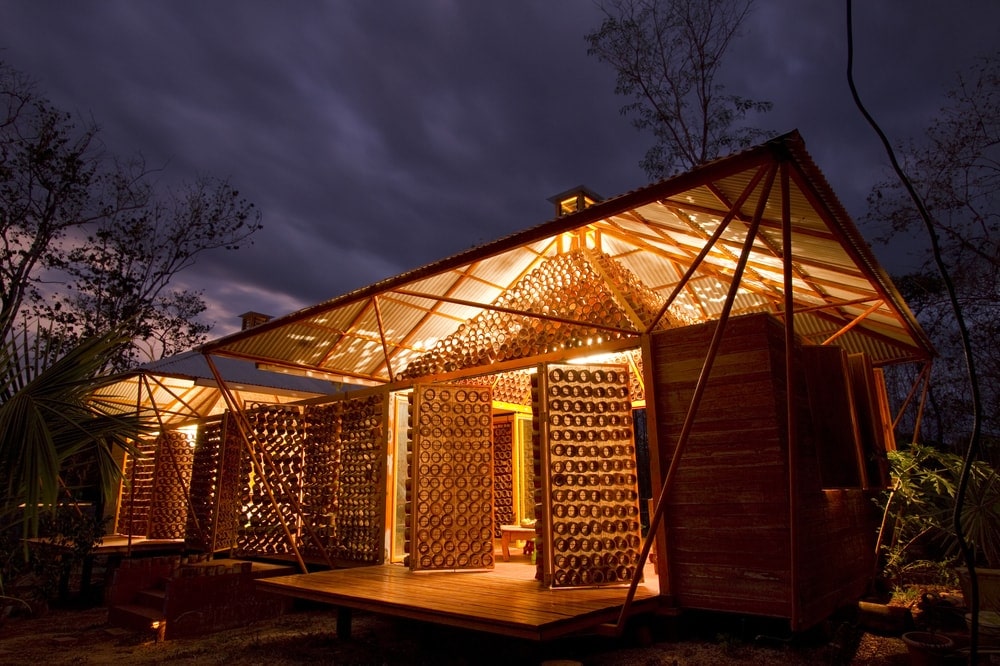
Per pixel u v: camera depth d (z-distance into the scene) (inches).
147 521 490.9
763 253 258.2
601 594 223.5
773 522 203.0
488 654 218.2
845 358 251.4
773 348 220.2
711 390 226.2
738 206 169.3
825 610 214.4
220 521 413.4
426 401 305.1
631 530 249.1
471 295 346.9
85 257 678.5
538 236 204.2
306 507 368.8
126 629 279.0
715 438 221.8
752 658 195.5
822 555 224.1
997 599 215.8
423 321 378.3
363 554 331.6
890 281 240.1
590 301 291.1
